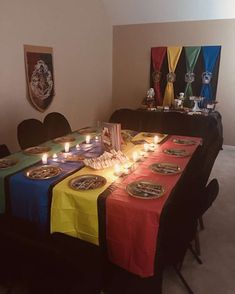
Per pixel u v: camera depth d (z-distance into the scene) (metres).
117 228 1.57
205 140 3.07
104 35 5.11
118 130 2.27
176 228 1.73
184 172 2.04
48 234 1.72
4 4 3.14
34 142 2.93
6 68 3.29
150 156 2.34
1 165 2.07
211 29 4.58
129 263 1.59
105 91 5.40
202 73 4.79
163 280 1.94
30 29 3.52
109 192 1.66
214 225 2.62
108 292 1.74
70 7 4.15
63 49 4.14
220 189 3.35
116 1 4.75
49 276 1.23
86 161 2.10
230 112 4.80
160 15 4.75
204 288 1.88
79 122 4.77
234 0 4.07
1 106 3.31
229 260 2.16
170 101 5.11
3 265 1.40
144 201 1.55
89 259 1.43
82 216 1.65
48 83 3.93
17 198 1.84
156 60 5.06
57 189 1.69
